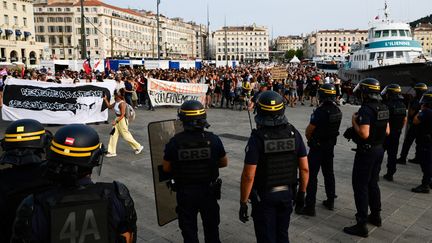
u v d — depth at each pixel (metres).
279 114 3.13
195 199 3.32
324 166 5.30
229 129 12.13
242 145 9.62
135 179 6.77
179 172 3.31
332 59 59.03
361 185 4.47
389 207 5.44
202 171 3.30
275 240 3.16
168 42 134.50
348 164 7.79
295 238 4.43
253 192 3.19
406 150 7.83
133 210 1.95
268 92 3.21
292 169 3.18
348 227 4.62
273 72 19.69
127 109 8.52
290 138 3.14
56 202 1.70
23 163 2.25
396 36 24.73
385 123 4.37
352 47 31.66
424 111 5.89
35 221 1.68
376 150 4.40
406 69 19.20
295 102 19.86
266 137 3.06
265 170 3.08
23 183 2.20
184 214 3.37
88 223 1.70
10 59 67.88
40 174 2.25
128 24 111.06
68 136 1.80
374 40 25.22
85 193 1.77
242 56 179.62
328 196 5.36
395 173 7.23
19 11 72.25
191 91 17.69
